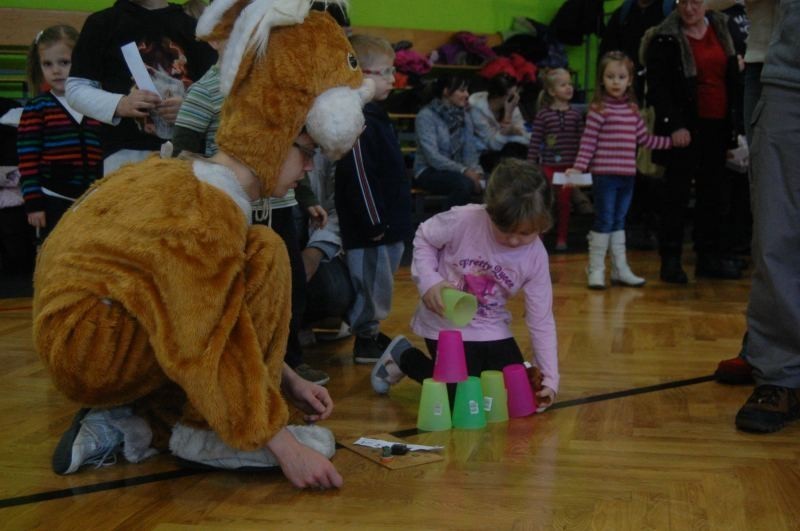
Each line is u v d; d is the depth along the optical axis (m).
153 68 2.71
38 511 1.75
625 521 1.68
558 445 2.13
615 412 2.41
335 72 1.79
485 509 1.74
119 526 1.67
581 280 4.80
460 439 2.19
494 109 6.31
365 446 2.11
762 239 2.26
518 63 6.65
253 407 1.73
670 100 4.49
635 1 6.20
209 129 2.46
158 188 1.78
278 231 2.56
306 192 3.08
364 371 2.92
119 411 2.02
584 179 4.49
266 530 1.65
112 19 2.74
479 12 7.48
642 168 5.30
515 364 2.46
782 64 2.19
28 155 3.87
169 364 1.70
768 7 2.40
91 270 1.76
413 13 7.29
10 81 5.70
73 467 1.94
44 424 2.34
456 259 2.47
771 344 2.30
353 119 1.81
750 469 1.96
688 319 3.72
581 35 7.36
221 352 1.71
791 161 2.21
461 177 5.53
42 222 3.92
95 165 3.93
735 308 3.97
